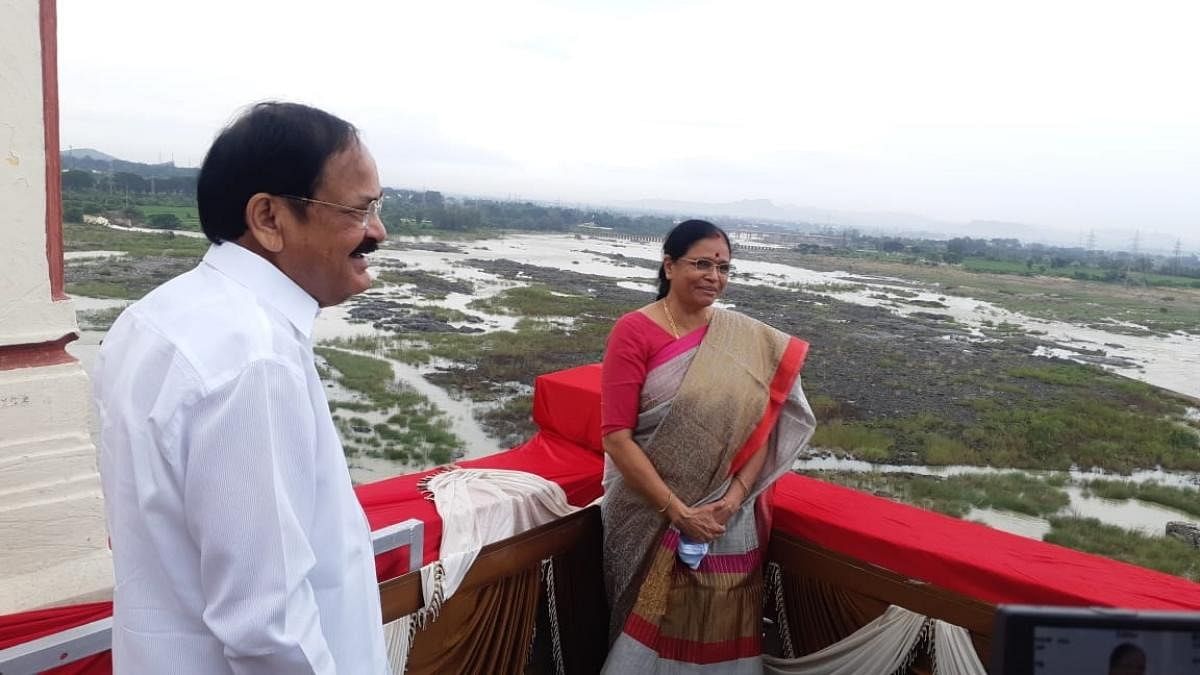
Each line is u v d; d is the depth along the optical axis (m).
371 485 2.34
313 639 0.94
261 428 0.93
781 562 2.34
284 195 1.07
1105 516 8.16
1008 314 36.19
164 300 1.04
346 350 16.00
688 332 2.20
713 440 2.09
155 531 0.95
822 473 9.50
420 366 14.84
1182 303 46.38
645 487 2.06
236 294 1.03
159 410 0.92
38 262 2.03
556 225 114.31
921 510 2.32
